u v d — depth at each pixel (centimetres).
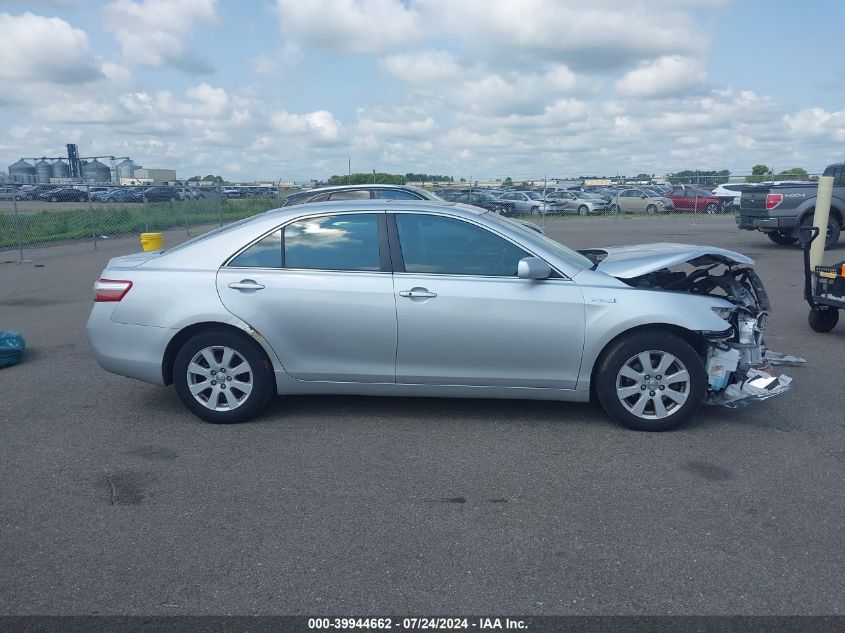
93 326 582
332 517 424
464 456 513
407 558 379
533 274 532
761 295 599
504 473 484
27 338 904
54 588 353
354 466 496
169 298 565
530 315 543
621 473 484
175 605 339
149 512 431
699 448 526
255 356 566
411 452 520
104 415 603
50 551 388
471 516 424
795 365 748
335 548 389
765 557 378
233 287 560
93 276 1515
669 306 542
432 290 546
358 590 350
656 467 493
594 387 572
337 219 570
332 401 635
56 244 2202
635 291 547
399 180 3812
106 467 496
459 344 550
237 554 383
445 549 387
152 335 568
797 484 466
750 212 1853
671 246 634
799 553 382
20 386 687
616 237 2314
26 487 466
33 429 570
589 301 542
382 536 401
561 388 558
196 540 398
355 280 554
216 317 558
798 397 644
